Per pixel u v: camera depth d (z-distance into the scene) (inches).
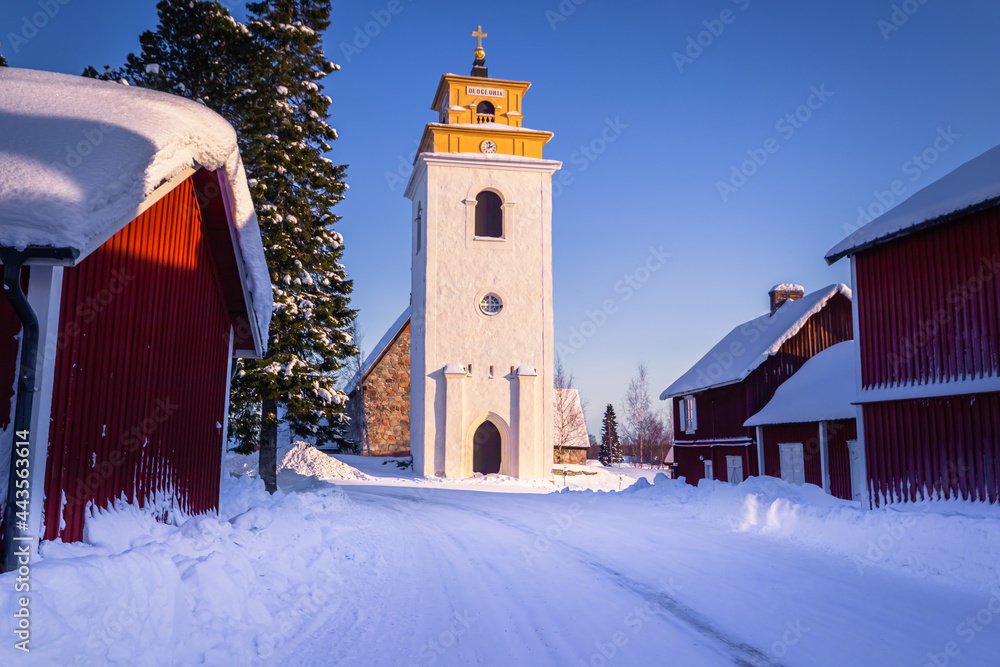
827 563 370.0
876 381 493.4
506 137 1456.7
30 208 204.4
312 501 600.7
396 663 217.9
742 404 1063.6
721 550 412.2
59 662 154.4
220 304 419.2
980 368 406.3
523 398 1369.3
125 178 228.8
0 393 220.1
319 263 884.6
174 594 203.8
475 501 786.2
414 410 1459.2
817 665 213.2
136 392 290.0
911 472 454.9
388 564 384.8
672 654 224.8
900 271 474.3
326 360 893.8
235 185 349.1
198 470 380.5
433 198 1400.1
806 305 1084.5
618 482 1555.1
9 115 253.3
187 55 820.6
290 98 884.0
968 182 430.6
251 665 207.5
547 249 1428.4
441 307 1376.7
